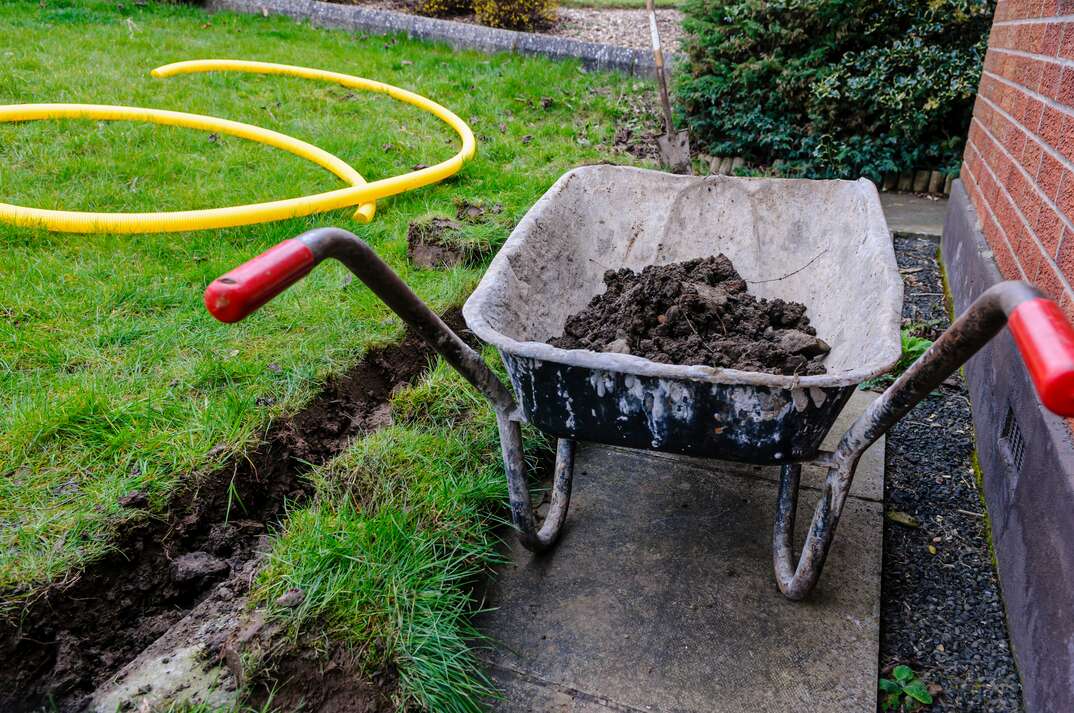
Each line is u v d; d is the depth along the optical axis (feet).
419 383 10.30
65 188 14.40
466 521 7.59
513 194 15.81
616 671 6.59
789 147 20.02
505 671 6.61
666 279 8.25
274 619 6.16
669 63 24.94
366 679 6.00
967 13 17.90
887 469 9.26
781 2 19.15
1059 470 6.40
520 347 5.83
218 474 8.09
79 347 9.85
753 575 7.57
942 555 7.98
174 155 16.31
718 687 6.44
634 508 8.50
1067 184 7.61
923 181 19.33
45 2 28.45
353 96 22.06
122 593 7.11
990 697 6.45
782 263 9.37
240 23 29.76
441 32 28.32
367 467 8.04
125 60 23.12
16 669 6.37
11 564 6.64
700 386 5.60
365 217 14.32
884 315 6.25
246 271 4.28
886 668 6.73
